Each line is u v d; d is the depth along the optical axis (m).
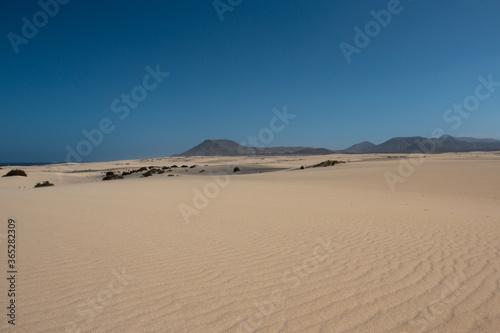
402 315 3.38
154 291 3.91
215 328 3.09
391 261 5.15
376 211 11.02
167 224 8.16
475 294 3.88
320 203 13.12
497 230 7.78
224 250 5.75
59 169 80.06
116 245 6.00
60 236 6.68
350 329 3.11
